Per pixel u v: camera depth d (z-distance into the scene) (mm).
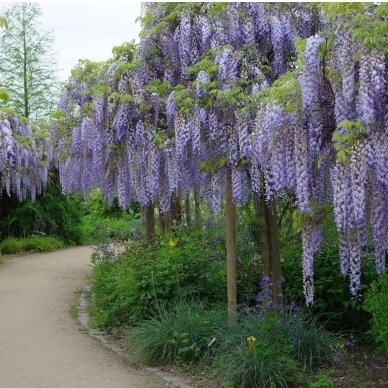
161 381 5043
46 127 15547
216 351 5273
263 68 5762
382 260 3785
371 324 6102
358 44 3527
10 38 19406
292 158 4031
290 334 5246
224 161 5449
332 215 4668
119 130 6629
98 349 6133
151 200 7203
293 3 5883
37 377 5141
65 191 10797
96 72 7703
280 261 6703
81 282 10922
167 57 6465
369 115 3357
